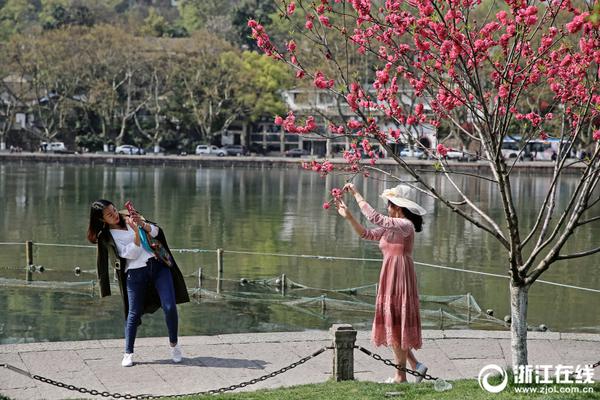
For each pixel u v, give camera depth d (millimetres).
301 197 49375
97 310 16828
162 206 42594
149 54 97875
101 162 87375
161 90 99938
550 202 10844
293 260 24953
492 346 12148
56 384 9188
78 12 132375
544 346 12234
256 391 9602
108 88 95625
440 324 16359
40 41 95812
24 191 50312
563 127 10359
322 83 10055
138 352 11406
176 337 10922
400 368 9812
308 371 10727
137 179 64438
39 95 103750
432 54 10086
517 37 9359
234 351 11586
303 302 18141
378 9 10195
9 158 86125
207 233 31734
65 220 35375
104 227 10820
